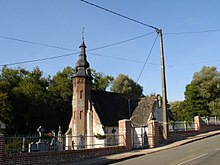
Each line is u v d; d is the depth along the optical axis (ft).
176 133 109.60
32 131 209.15
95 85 273.95
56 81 251.39
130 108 181.06
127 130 87.45
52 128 220.43
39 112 211.82
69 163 68.44
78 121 165.27
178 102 225.76
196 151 71.87
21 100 207.92
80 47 174.81
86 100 167.53
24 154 62.54
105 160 69.67
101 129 157.89
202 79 199.62
